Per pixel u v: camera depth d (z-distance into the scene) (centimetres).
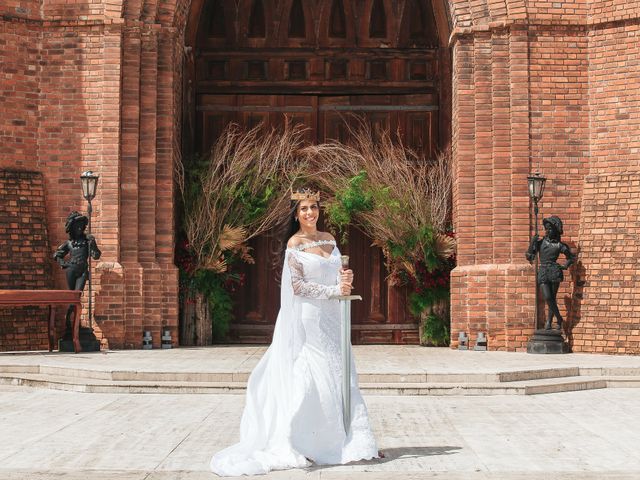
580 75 1585
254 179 1720
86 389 1093
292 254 706
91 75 1584
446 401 1039
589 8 1584
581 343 1517
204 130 1806
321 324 702
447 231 1686
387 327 1761
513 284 1544
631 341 1480
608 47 1569
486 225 1584
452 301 1596
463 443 775
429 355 1449
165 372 1134
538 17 1583
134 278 1563
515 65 1584
